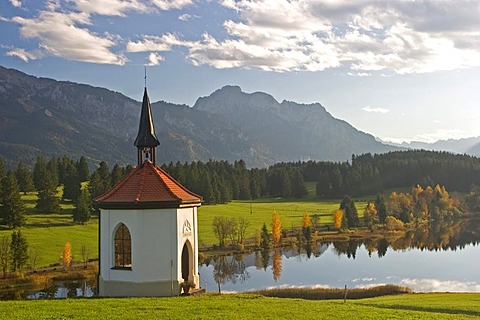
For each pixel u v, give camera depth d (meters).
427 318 29.53
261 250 127.75
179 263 31.78
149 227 31.28
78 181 164.50
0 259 94.62
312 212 190.25
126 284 31.39
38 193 154.50
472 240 144.50
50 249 108.00
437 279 86.56
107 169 167.75
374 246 135.25
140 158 34.84
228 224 131.38
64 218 139.00
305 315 27.78
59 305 27.78
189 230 32.94
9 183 126.00
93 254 106.38
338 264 106.31
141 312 25.94
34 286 83.38
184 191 33.91
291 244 137.12
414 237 152.38
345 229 161.75
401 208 189.75
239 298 32.50
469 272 93.56
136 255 31.19
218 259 114.62
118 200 31.59
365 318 28.11
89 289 80.81
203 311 26.70
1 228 121.19
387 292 73.75
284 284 84.06
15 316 24.75
